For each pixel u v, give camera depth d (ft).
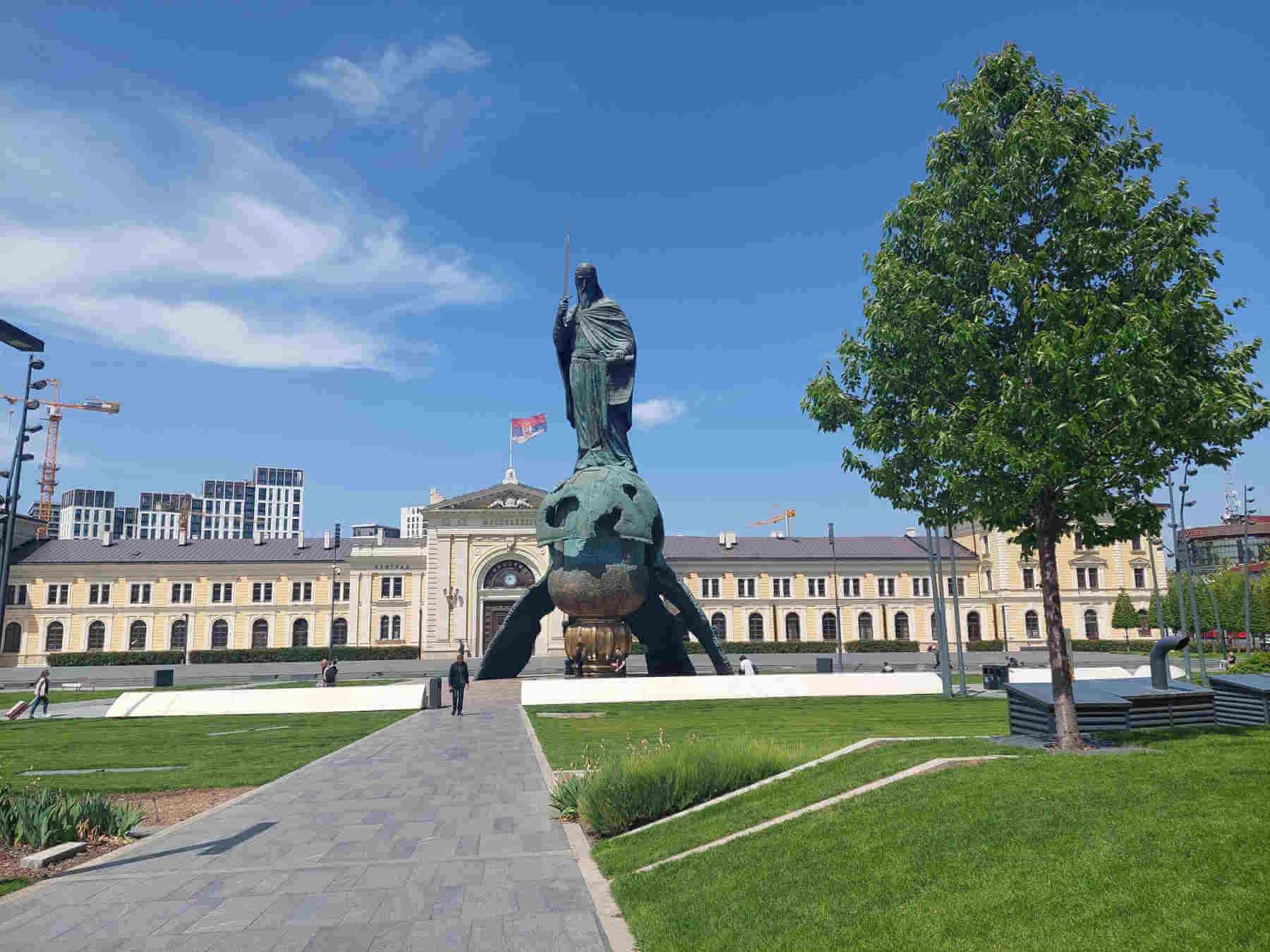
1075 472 44.06
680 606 139.95
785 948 23.94
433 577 272.51
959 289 47.09
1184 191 44.68
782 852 31.50
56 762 68.44
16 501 85.56
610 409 133.28
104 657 262.67
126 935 27.89
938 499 50.55
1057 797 31.86
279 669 237.86
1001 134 48.65
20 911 30.37
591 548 124.36
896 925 23.99
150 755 72.13
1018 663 224.74
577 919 28.86
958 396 48.11
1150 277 43.42
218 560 287.28
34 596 281.33
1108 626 290.15
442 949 26.37
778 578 302.66
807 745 54.08
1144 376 39.96
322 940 27.22
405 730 86.17
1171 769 33.96
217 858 37.24
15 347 62.13
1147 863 24.93
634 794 40.88
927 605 303.48
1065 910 23.09
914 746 46.06
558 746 70.18
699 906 27.89
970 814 31.35
